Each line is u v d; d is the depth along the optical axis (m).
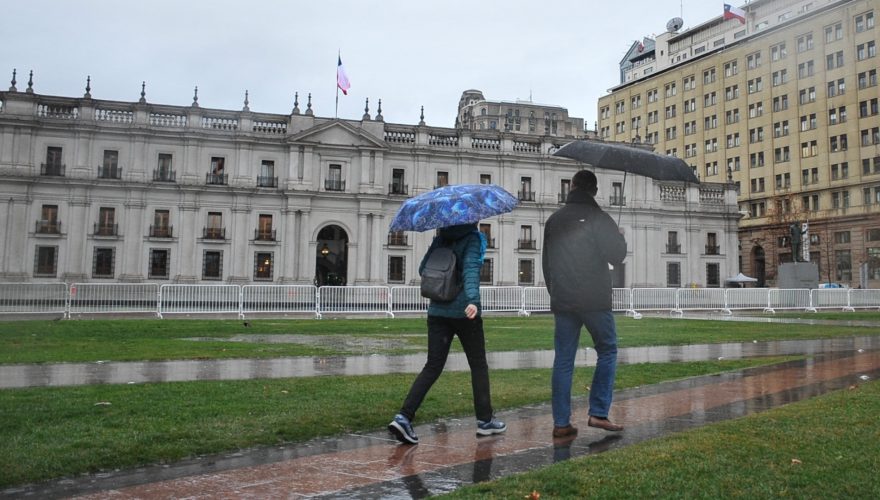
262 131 54.22
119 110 51.12
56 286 31.34
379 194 55.06
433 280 5.97
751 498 4.05
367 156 55.50
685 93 92.69
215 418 6.84
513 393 8.53
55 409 7.18
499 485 4.37
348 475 4.89
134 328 21.56
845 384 9.16
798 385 9.13
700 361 12.34
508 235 59.31
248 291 33.03
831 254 71.69
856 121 70.56
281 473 4.96
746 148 82.94
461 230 6.23
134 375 10.36
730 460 4.91
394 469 5.05
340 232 60.81
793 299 40.53
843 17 72.31
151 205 51.09
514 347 15.34
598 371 6.37
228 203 52.59
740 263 82.81
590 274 6.18
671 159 6.57
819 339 17.89
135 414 7.00
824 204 73.25
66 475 4.92
